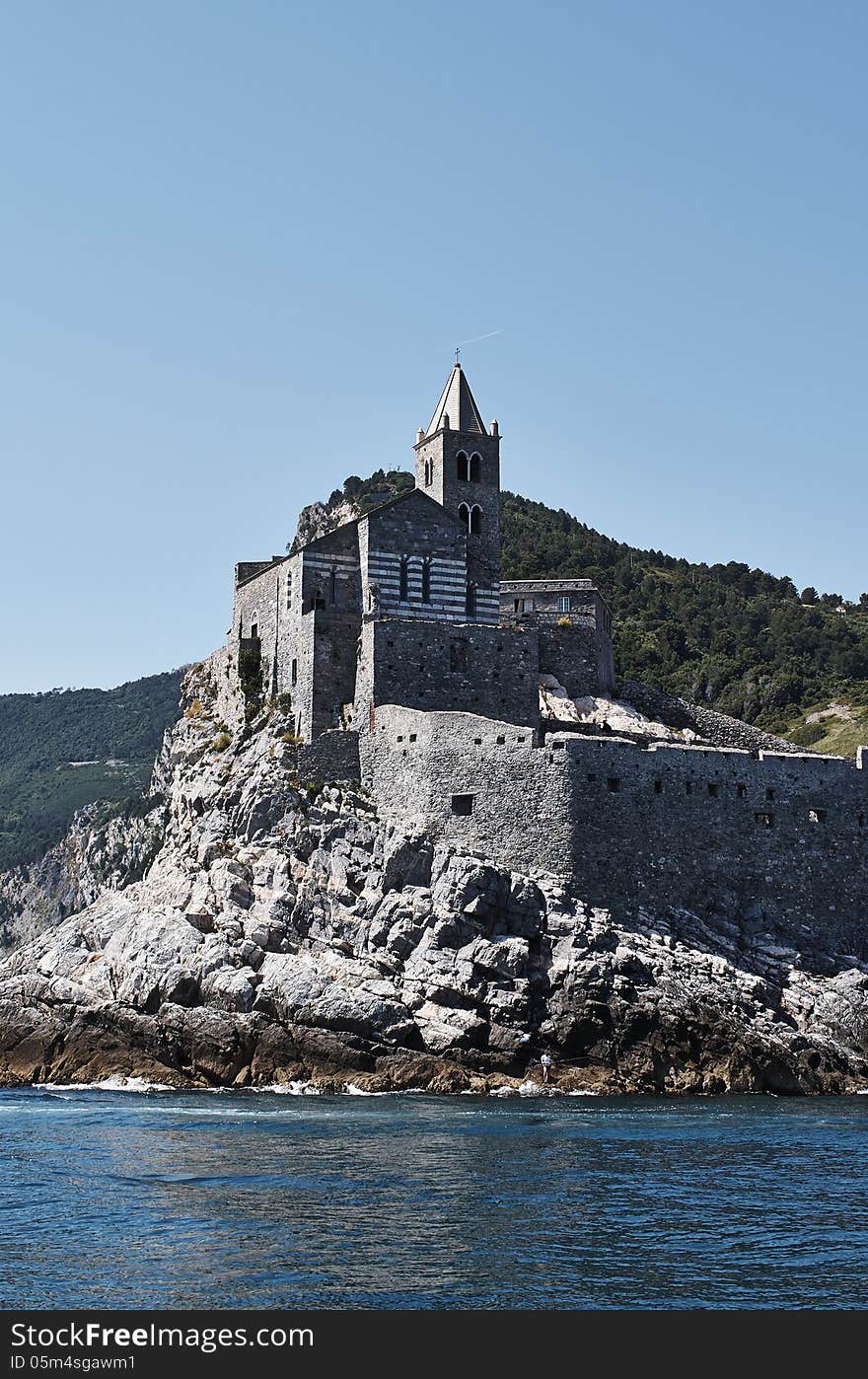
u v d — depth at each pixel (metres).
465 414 126.12
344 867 99.19
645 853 99.31
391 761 105.75
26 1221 51.16
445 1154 63.75
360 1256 47.28
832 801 106.06
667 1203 54.62
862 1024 96.50
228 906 97.62
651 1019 90.12
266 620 121.50
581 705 126.06
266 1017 90.25
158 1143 66.06
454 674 110.81
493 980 91.50
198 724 125.12
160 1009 92.00
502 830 99.00
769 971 98.75
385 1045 88.50
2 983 98.88
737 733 136.88
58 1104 80.44
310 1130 70.12
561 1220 51.91
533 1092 87.12
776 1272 46.41
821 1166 61.94
